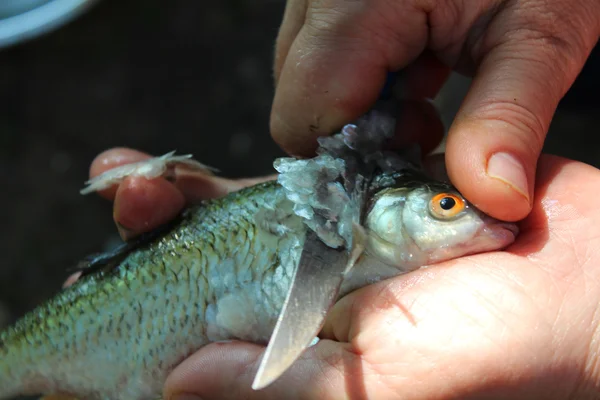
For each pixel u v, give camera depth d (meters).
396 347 0.29
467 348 0.28
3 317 0.55
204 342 0.33
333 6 0.33
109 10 0.75
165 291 0.33
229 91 0.69
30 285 0.57
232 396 0.30
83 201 0.62
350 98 0.34
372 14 0.33
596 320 0.28
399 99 0.36
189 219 0.34
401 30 0.33
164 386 0.32
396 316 0.29
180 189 0.37
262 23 0.74
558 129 0.56
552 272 0.29
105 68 0.71
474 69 0.35
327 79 0.33
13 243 0.60
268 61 0.71
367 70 0.33
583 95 0.51
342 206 0.31
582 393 0.29
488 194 0.30
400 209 0.31
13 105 0.68
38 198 0.62
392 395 0.29
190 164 0.36
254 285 0.32
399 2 0.33
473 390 0.29
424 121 0.36
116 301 0.33
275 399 0.30
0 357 0.34
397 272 0.32
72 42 0.73
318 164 0.32
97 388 0.34
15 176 0.64
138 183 0.34
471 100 0.31
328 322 0.31
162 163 0.35
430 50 0.36
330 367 0.30
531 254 0.29
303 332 0.29
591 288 0.29
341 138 0.33
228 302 0.32
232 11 0.75
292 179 0.32
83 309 0.33
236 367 0.30
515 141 0.30
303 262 0.30
